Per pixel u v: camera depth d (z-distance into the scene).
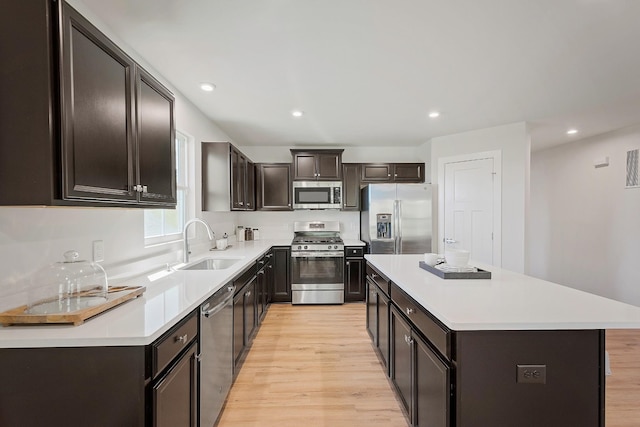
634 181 3.82
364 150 4.96
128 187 1.40
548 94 2.81
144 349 1.05
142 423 1.04
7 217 1.20
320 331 3.21
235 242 4.43
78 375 1.04
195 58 2.12
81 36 1.12
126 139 1.39
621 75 2.43
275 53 2.07
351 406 1.97
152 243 2.32
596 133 4.20
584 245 4.49
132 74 1.43
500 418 1.16
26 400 1.04
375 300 2.54
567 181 4.78
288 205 4.53
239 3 1.56
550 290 1.59
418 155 4.88
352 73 2.37
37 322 1.11
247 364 2.51
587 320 1.15
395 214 4.15
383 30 1.81
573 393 1.17
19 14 1.00
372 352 2.71
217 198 3.25
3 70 1.01
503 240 3.80
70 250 1.47
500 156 3.82
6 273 1.20
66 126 1.04
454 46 1.99
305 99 2.90
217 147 3.24
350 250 4.23
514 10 1.63
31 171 1.01
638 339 2.96
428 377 1.42
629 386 2.18
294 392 2.12
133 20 1.69
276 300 4.23
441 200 4.30
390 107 3.14
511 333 1.16
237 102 2.96
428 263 2.19
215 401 1.75
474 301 1.39
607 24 1.76
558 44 1.97
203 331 1.57
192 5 1.57
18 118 1.01
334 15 1.67
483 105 3.09
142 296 1.54
